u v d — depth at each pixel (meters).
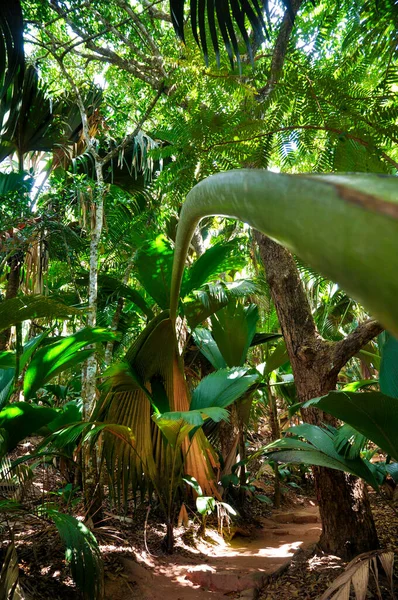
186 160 2.05
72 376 7.72
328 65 1.94
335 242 0.12
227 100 2.10
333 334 8.51
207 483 4.75
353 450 2.96
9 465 3.22
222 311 5.25
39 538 3.46
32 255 5.17
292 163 2.08
